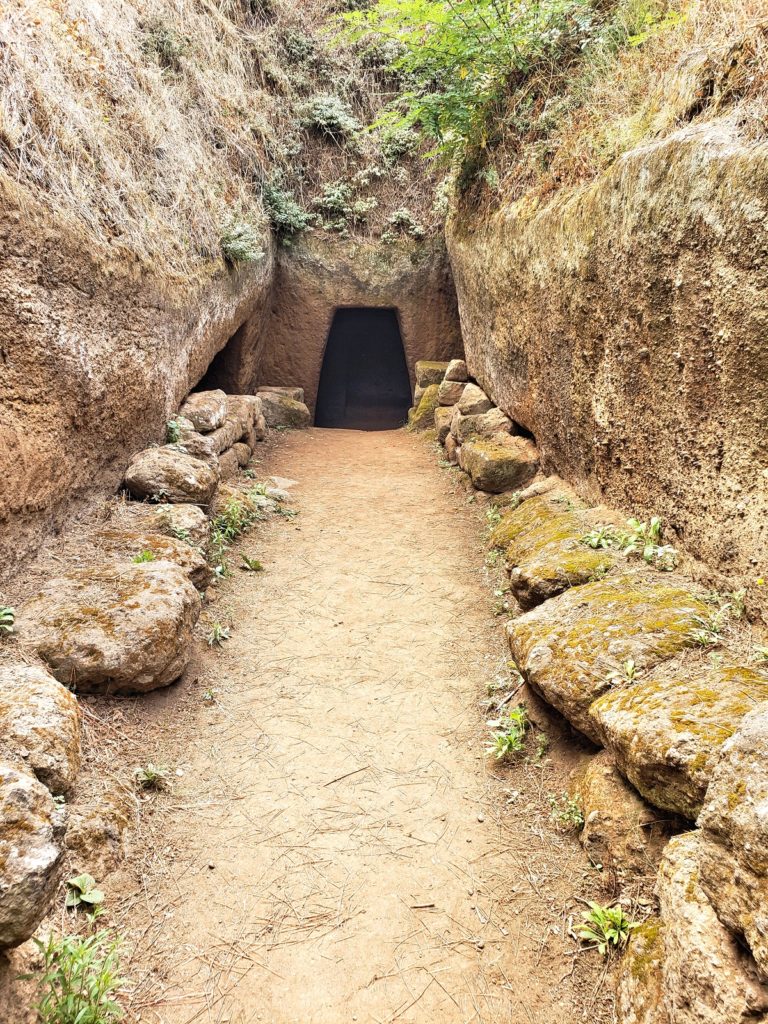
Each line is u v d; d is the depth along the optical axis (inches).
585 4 234.1
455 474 301.6
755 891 68.3
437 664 168.6
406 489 295.0
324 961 95.9
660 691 108.1
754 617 117.4
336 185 436.8
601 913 97.7
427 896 106.3
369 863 112.3
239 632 179.6
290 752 137.9
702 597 130.2
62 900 98.0
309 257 428.1
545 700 131.7
